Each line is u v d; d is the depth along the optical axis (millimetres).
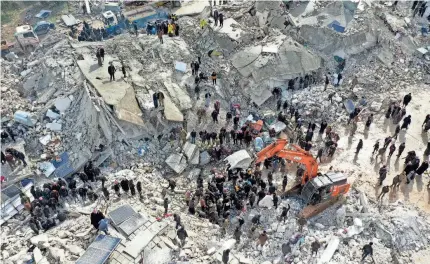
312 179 24719
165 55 34750
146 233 22281
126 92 30609
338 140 30703
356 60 36281
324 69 35562
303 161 25469
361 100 33188
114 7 44625
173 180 27641
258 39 36781
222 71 34219
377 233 23891
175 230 23109
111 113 29547
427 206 25969
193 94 32969
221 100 32938
